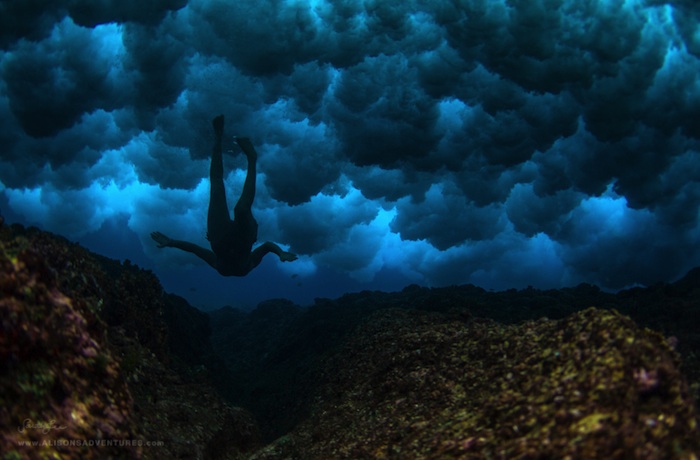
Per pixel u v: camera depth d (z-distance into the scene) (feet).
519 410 19.43
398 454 22.06
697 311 34.17
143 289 40.91
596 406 17.28
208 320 65.67
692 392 21.22
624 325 20.35
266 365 64.75
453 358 29.35
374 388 31.83
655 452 15.08
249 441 35.47
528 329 26.99
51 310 20.57
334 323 61.67
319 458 25.90
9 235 22.48
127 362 32.35
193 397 35.01
